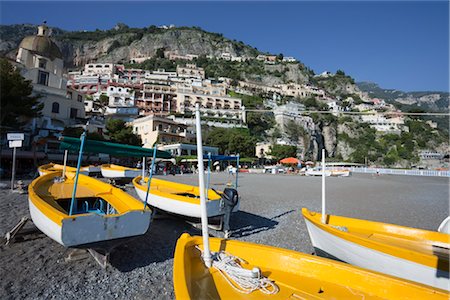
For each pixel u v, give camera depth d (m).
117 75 96.75
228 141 58.50
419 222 10.81
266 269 3.97
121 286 4.82
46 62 41.22
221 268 3.76
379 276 3.38
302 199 15.91
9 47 138.25
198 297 3.22
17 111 23.95
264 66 154.25
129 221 5.46
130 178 18.81
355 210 13.04
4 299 4.25
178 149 41.19
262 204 13.61
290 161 48.69
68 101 39.75
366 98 154.75
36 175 18.70
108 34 163.62
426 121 128.25
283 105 106.19
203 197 3.97
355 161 97.56
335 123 112.69
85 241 4.91
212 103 89.56
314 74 185.38
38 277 4.98
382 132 113.62
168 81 102.38
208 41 173.50
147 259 6.03
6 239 6.52
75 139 5.68
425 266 4.34
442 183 34.44
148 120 49.84
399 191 23.08
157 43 156.38
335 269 3.65
